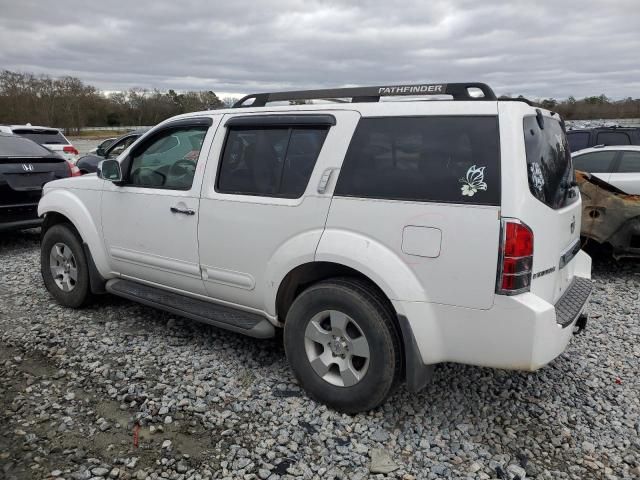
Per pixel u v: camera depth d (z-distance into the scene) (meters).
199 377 3.73
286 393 3.53
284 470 2.79
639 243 6.38
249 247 3.58
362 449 2.96
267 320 3.67
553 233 3.00
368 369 3.11
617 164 7.95
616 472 2.84
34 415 3.27
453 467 2.84
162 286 4.33
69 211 4.80
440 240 2.85
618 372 3.98
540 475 2.79
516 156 2.76
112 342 4.30
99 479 2.69
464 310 2.83
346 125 3.24
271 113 3.60
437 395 3.56
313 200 3.27
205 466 2.81
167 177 4.16
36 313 4.97
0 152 7.48
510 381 3.79
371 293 3.09
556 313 3.09
